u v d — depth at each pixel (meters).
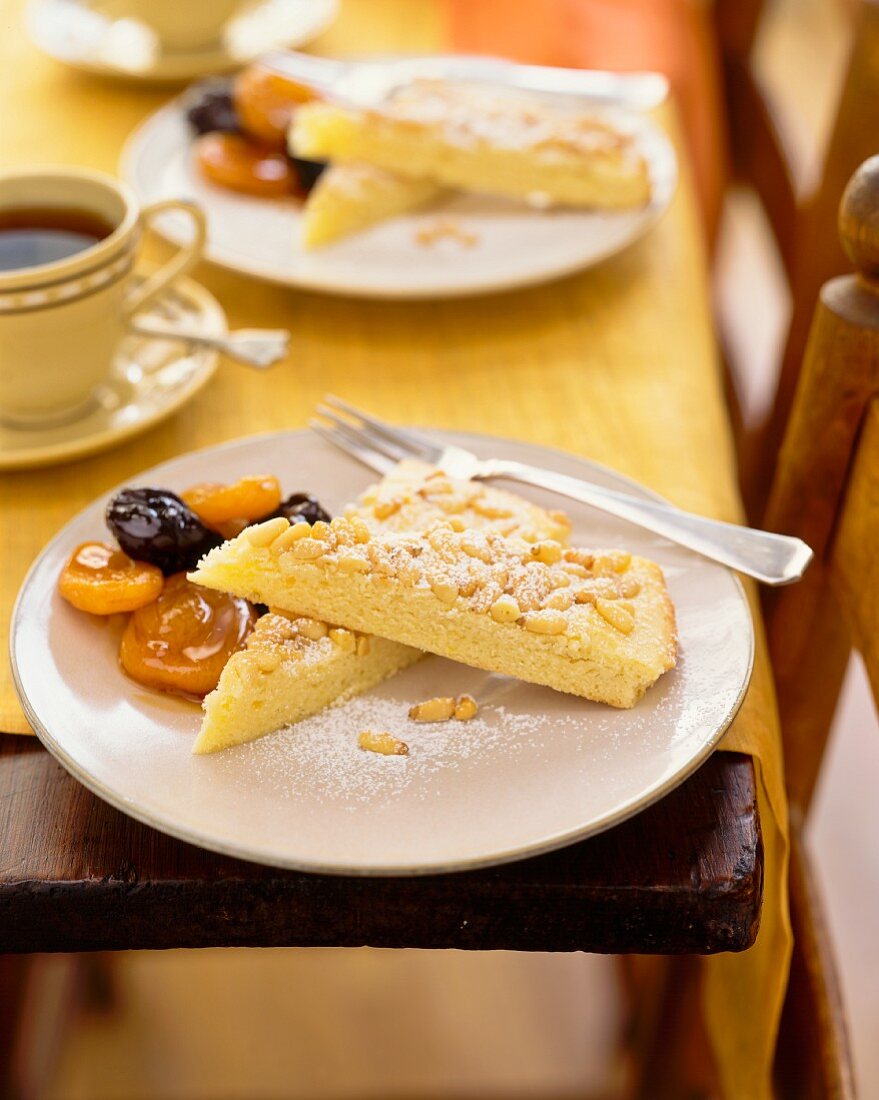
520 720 0.67
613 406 0.81
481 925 0.66
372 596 0.68
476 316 0.87
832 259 0.88
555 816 0.64
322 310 0.87
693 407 0.81
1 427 0.79
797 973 0.77
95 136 0.98
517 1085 1.11
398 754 0.66
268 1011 1.17
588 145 0.91
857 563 0.74
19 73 1.06
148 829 0.66
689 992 0.91
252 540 0.68
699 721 0.66
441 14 1.15
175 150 0.94
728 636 0.69
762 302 2.18
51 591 0.69
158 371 0.82
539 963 1.22
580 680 0.67
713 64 1.18
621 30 1.11
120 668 0.68
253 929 0.66
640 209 0.91
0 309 0.75
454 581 0.68
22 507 0.76
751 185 1.18
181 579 0.69
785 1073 0.78
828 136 0.87
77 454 0.77
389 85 0.97
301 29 1.08
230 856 0.66
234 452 0.75
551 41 1.08
